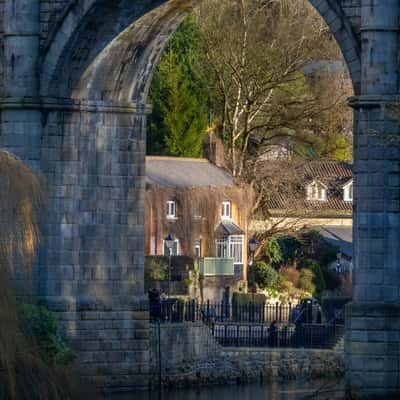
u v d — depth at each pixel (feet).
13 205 562.66
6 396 553.64
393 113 568.00
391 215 576.61
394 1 570.87
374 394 575.38
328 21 581.12
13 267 567.18
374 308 575.38
